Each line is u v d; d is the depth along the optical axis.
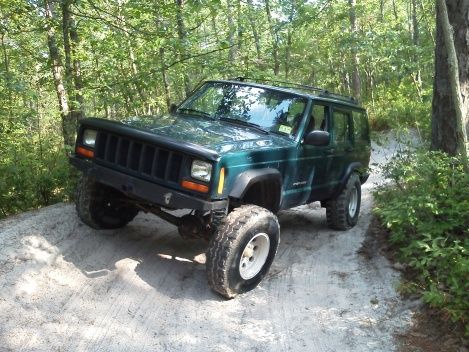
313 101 5.58
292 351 3.66
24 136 8.02
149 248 5.25
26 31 7.88
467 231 4.64
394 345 3.78
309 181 5.62
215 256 4.17
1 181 6.15
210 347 3.61
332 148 6.00
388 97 16.06
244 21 12.95
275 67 13.83
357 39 14.49
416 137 12.05
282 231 6.61
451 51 5.21
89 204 5.02
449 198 5.00
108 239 5.19
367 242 6.04
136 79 8.40
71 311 3.79
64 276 4.25
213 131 4.77
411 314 4.16
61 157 7.40
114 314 3.88
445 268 4.37
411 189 5.61
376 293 4.61
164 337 3.68
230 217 4.28
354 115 6.84
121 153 4.47
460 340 3.76
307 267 5.30
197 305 4.22
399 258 5.18
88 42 10.45
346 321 4.12
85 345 3.42
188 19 8.75
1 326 3.40
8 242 4.48
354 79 19.47
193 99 5.88
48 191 6.63
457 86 5.30
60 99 7.80
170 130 4.52
